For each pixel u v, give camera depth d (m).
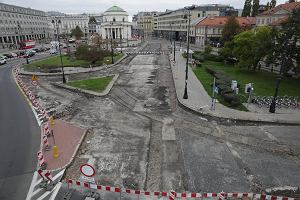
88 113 22.23
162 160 14.53
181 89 30.06
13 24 103.62
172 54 67.62
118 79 36.16
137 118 21.14
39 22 133.38
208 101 25.25
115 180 12.67
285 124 19.95
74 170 13.41
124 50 79.69
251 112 22.08
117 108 23.69
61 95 27.97
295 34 29.34
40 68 45.66
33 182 12.46
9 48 86.31
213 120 20.72
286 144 16.59
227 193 11.34
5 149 15.67
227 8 120.25
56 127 18.83
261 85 31.48
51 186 12.04
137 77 37.59
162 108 23.75
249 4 96.62
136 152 15.39
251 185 12.45
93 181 11.45
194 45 96.50
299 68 30.41
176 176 13.07
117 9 124.88
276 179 12.95
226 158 14.85
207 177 13.03
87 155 14.96
